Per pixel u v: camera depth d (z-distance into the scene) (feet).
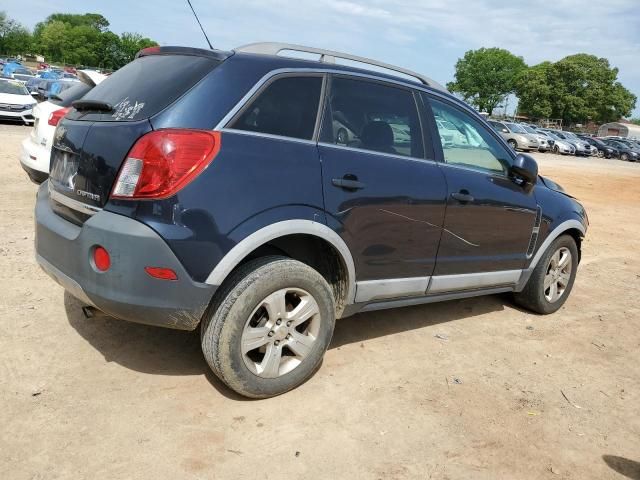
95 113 10.37
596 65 284.82
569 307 17.83
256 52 10.59
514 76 338.54
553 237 15.89
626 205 47.91
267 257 10.19
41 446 8.61
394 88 12.36
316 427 9.74
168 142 9.00
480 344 14.02
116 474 8.20
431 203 12.28
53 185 10.96
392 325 14.56
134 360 11.34
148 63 10.94
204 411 9.87
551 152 129.29
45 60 385.50
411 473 8.86
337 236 10.71
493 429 10.28
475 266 13.88
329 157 10.71
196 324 9.62
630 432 10.75
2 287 14.10
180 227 9.00
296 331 10.53
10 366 10.66
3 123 58.70
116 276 9.07
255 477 8.43
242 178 9.51
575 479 9.18
